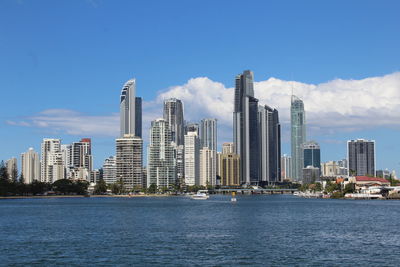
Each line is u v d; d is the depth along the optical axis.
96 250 117.12
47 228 171.12
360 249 118.25
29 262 102.19
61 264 100.06
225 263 100.50
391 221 196.62
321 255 109.62
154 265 98.69
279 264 99.50
